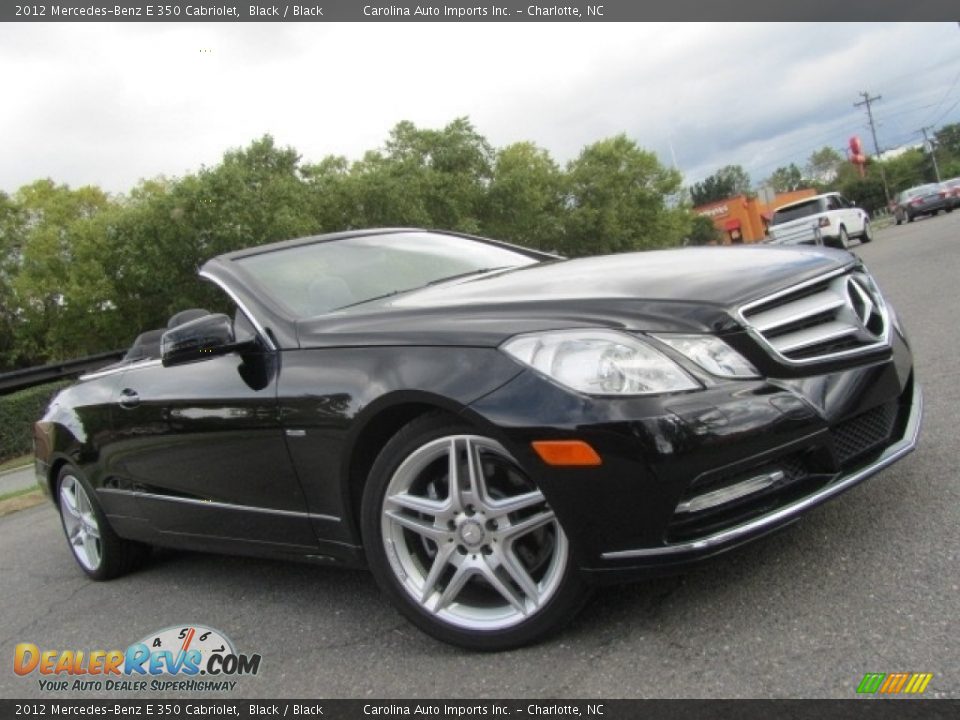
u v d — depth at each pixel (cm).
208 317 333
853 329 294
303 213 2514
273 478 333
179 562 475
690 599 288
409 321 304
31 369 1803
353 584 380
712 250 358
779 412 260
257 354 339
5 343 3083
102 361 1942
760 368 268
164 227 2370
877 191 9644
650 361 256
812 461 273
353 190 2727
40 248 2764
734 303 274
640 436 246
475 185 3425
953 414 440
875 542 300
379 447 303
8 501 807
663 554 251
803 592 276
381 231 450
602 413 249
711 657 251
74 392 464
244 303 354
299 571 413
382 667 290
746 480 259
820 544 307
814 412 267
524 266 412
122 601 423
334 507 314
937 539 291
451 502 279
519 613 276
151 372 400
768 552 310
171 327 432
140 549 468
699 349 262
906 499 332
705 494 254
